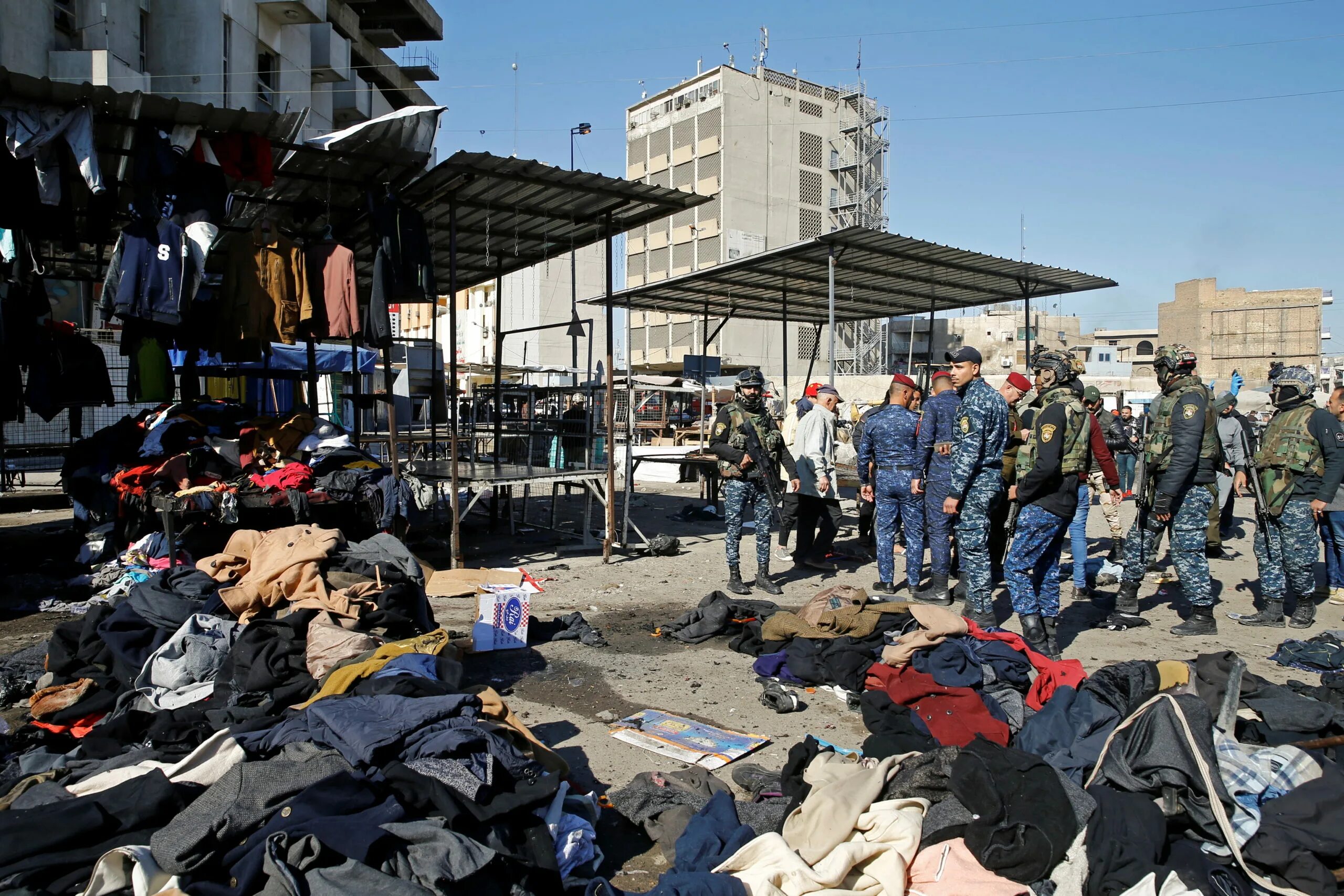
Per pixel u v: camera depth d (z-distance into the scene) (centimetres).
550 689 459
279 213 827
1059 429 483
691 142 4912
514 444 985
